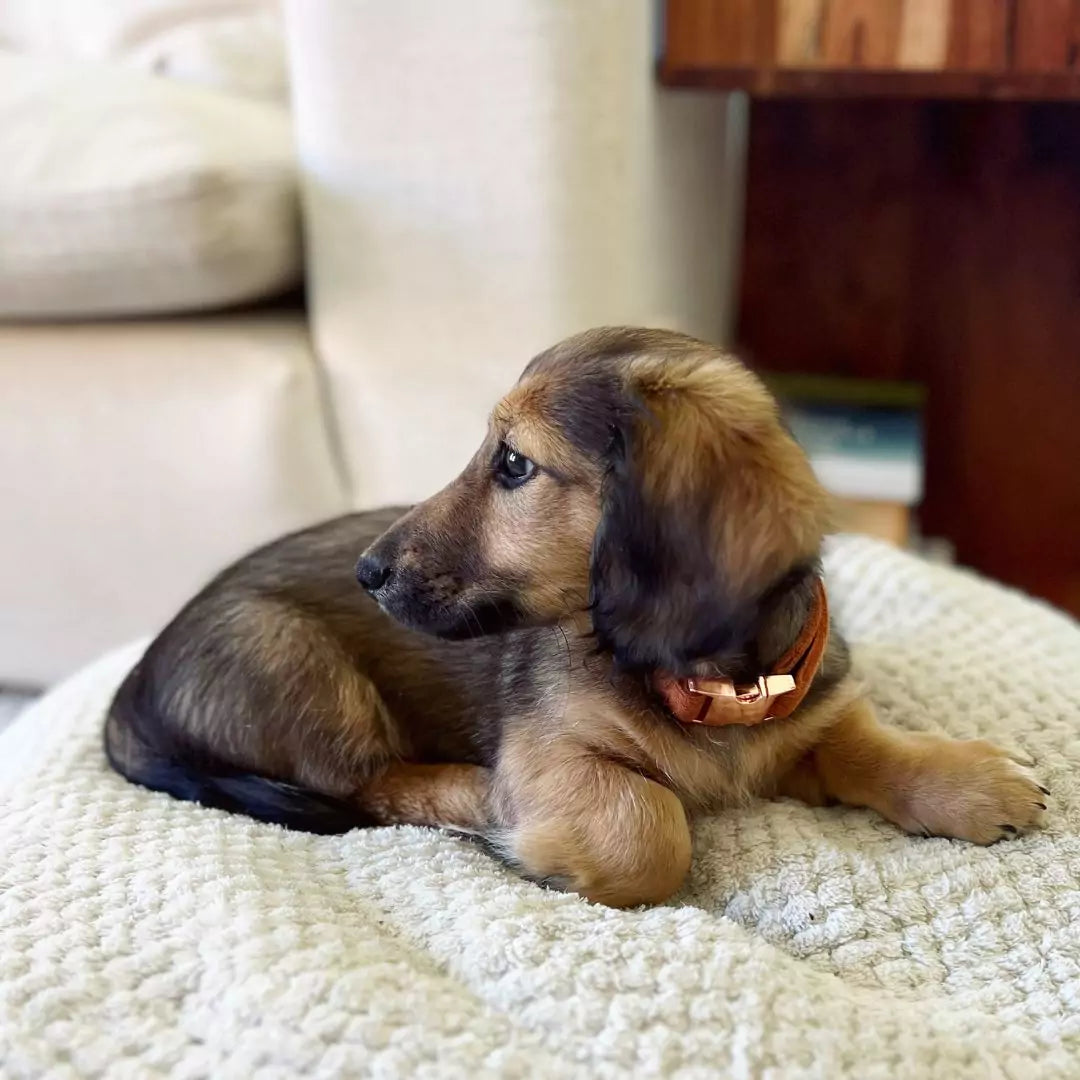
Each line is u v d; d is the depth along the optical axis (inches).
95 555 23.4
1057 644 18.0
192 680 16.3
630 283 22.1
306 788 16.2
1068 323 30.1
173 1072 11.1
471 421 22.1
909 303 31.1
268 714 16.1
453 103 20.3
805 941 13.4
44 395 22.6
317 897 13.5
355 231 21.5
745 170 31.4
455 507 14.5
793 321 32.1
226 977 11.9
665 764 14.5
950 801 14.4
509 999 11.8
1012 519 32.1
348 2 20.0
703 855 14.7
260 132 23.0
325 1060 10.9
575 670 14.7
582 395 13.6
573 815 14.1
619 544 12.6
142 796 15.7
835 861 14.1
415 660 16.5
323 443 22.7
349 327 22.2
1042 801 14.4
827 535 13.2
